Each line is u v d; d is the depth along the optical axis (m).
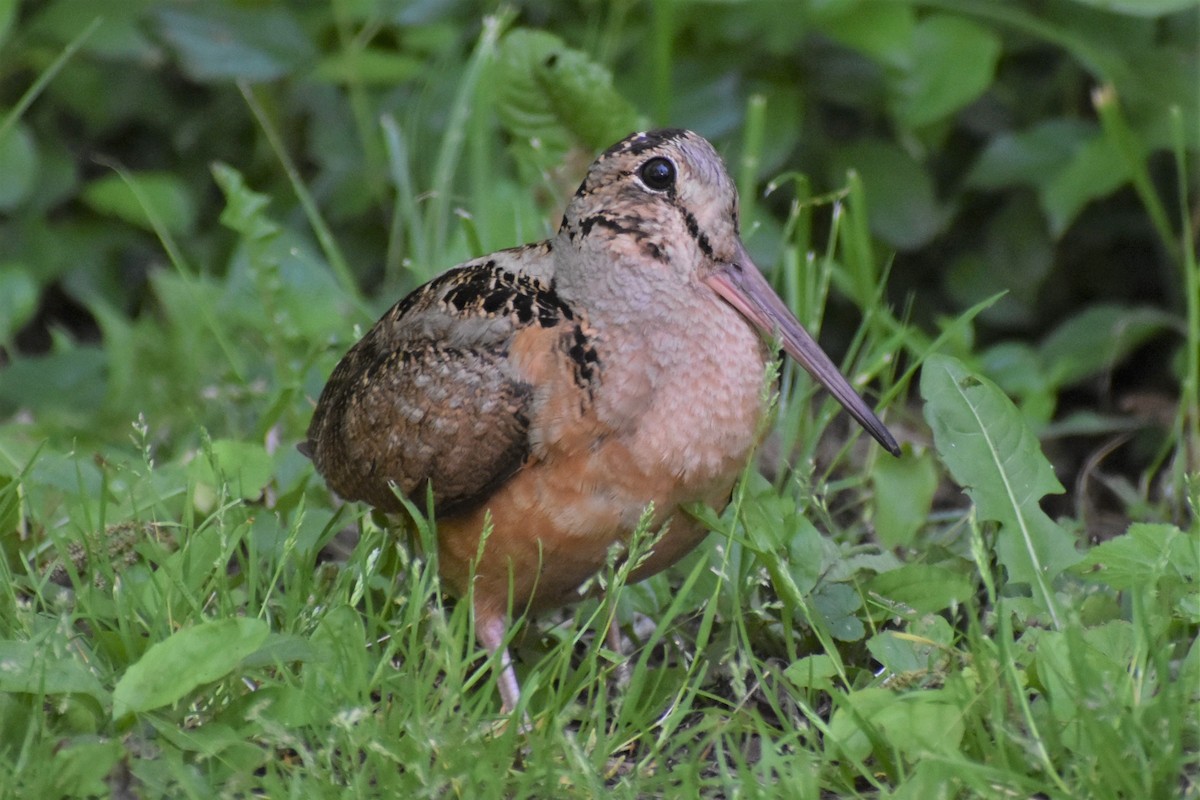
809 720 6.72
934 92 11.21
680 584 8.22
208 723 6.28
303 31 12.23
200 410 10.25
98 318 12.42
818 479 9.59
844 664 7.30
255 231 9.59
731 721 6.50
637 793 6.08
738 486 7.32
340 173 12.78
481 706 6.43
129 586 6.92
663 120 11.05
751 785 5.89
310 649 6.46
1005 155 11.71
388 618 7.39
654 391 6.98
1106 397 11.76
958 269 12.74
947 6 11.40
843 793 6.23
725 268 7.38
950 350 10.86
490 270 7.50
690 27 12.14
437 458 7.18
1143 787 5.71
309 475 8.56
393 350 7.54
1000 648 6.28
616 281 7.10
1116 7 10.30
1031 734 6.06
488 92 10.67
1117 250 13.23
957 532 8.60
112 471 8.48
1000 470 7.39
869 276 10.21
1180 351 11.23
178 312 10.84
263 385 10.39
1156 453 11.41
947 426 7.48
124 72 13.51
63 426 10.37
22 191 11.88
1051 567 7.26
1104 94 10.55
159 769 6.01
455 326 7.30
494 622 7.39
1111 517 9.71
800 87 12.33
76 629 7.39
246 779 5.98
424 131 12.35
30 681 6.18
